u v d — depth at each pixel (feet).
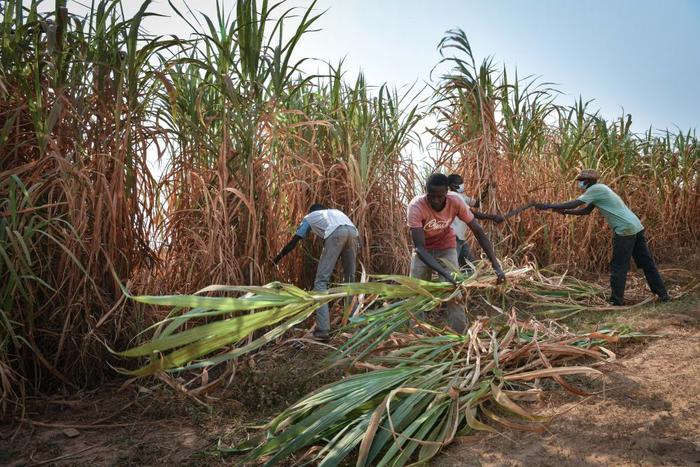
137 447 9.07
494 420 8.66
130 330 12.27
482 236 13.12
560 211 19.54
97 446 9.16
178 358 7.61
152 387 11.45
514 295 19.34
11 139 11.55
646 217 27.78
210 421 10.08
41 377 11.30
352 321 12.07
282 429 8.83
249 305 8.36
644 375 10.27
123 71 11.76
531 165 24.12
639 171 28.25
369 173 19.07
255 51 13.88
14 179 9.80
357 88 20.12
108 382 12.04
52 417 10.38
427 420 8.27
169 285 13.78
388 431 7.81
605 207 18.33
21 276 9.87
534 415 8.14
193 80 15.14
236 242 14.25
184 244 14.02
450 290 12.77
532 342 10.92
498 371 9.84
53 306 11.34
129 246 12.58
